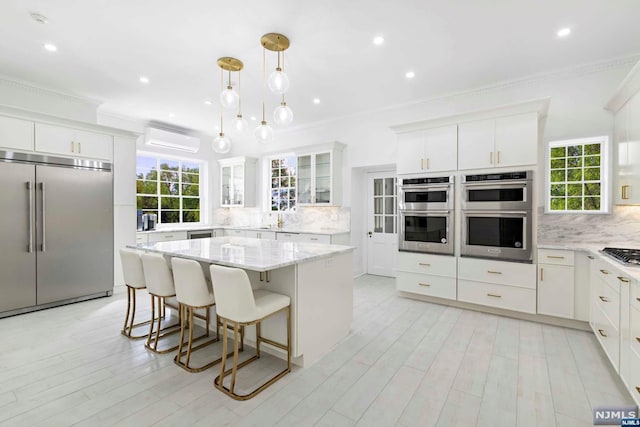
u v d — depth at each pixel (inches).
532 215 124.6
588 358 96.3
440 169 146.6
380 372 88.7
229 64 128.8
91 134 159.2
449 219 143.3
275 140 246.5
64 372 88.2
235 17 98.7
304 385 82.2
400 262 158.7
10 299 133.2
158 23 102.0
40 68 134.7
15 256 134.6
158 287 101.7
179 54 122.6
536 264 124.0
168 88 157.1
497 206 131.8
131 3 91.8
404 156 157.2
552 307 121.2
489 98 154.9
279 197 247.9
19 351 101.0
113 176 167.5
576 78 133.2
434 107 172.4
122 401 74.9
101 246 161.6
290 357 89.0
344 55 123.0
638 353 67.9
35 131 140.6
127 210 173.9
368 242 219.5
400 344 107.0
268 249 111.3
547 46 115.8
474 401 75.2
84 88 156.5
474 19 99.3
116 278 168.6
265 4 92.1
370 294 167.8
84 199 155.5
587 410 71.6
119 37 110.5
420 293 152.3
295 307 89.4
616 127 121.6
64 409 71.8
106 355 98.5
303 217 231.5
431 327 122.0
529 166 125.6
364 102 177.8
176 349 103.2
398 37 110.1
